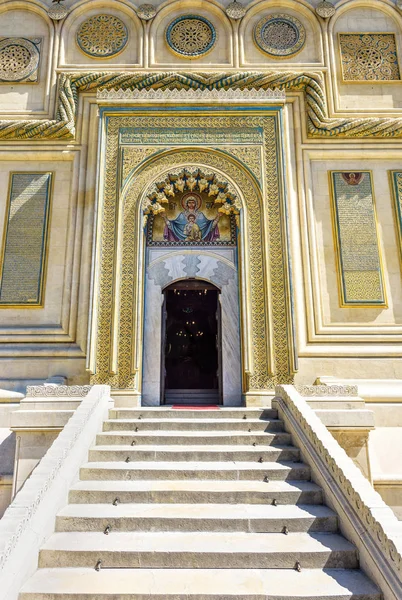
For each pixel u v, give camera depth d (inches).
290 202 390.9
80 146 405.1
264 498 189.2
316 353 357.4
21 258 380.2
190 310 435.2
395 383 344.2
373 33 435.5
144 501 188.2
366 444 251.0
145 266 383.9
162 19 442.0
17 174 398.9
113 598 136.0
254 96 386.0
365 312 371.6
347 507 168.6
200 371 424.5
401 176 398.3
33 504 161.3
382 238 386.3
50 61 425.7
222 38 435.8
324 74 421.7
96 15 442.3
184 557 153.1
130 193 373.4
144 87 407.8
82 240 384.5
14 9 443.5
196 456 221.9
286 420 252.2
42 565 152.9
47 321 370.6
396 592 126.6
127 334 345.4
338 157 403.2
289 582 142.6
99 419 248.2
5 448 306.0
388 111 412.5
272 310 350.6
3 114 410.9
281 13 442.3
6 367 356.2
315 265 378.6
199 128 384.5
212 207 397.7
